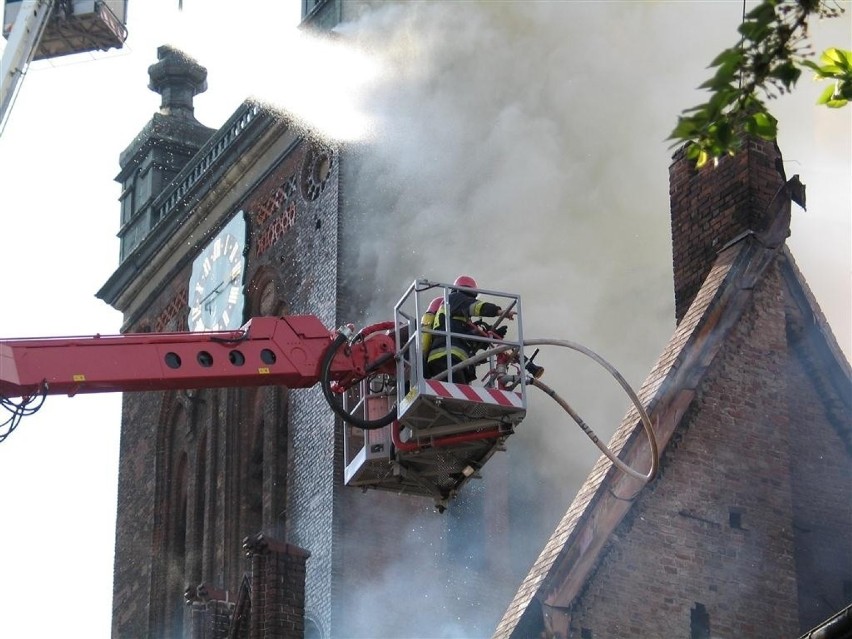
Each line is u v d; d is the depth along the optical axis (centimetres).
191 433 5659
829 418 3042
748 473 2925
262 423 5412
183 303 5831
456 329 2462
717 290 3030
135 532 5822
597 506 2828
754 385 2984
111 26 3991
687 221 3231
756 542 2884
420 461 2522
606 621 2762
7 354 2512
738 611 2834
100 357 2542
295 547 3769
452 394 2411
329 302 5038
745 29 1583
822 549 2959
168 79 6425
